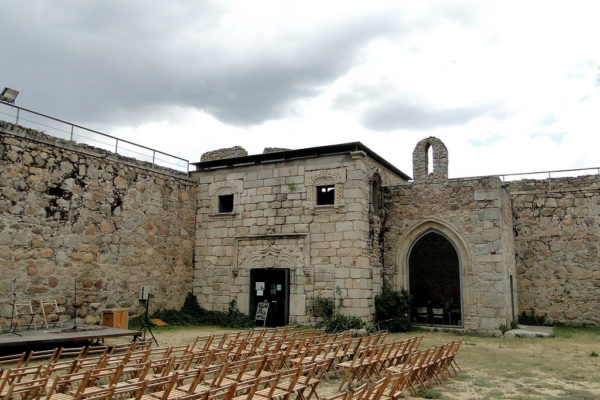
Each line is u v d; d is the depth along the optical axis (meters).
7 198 12.23
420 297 22.30
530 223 18.53
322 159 16.42
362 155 15.75
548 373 9.17
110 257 14.84
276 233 16.73
